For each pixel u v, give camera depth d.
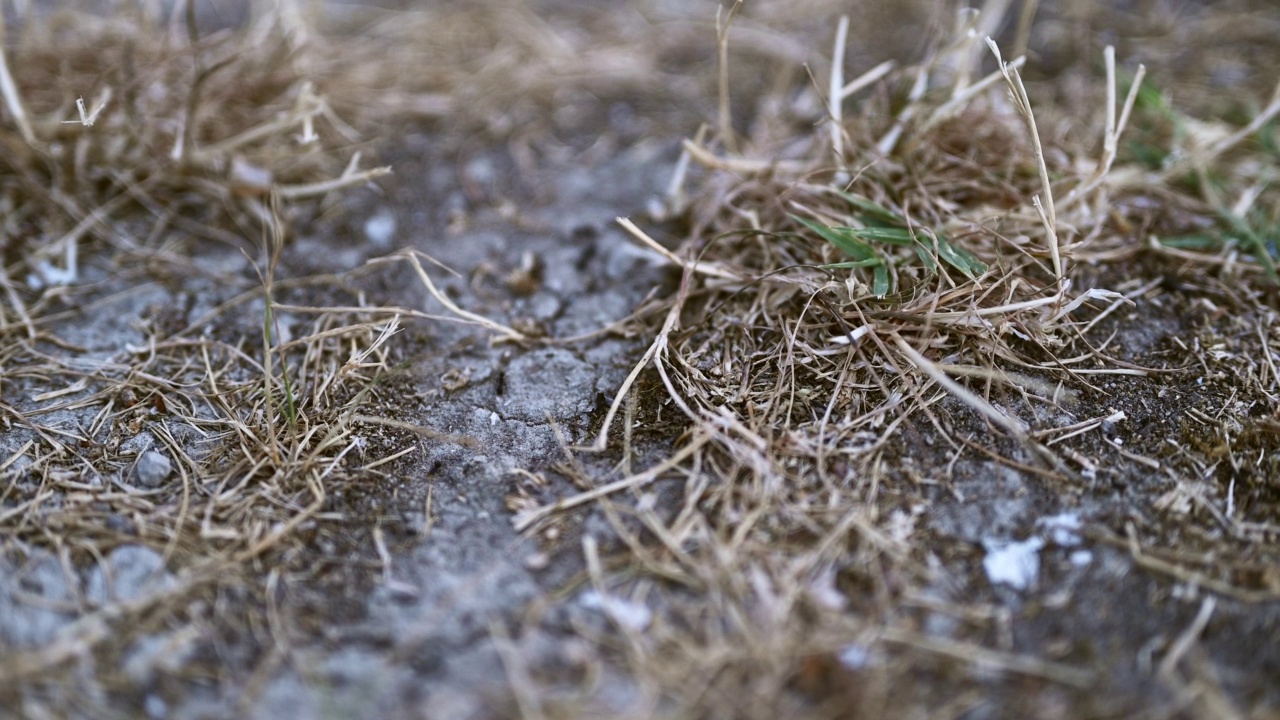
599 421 0.60
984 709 0.54
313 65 0.71
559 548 0.57
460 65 0.73
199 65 0.69
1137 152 0.65
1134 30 0.74
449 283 0.64
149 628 0.56
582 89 0.72
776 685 0.54
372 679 0.55
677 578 0.56
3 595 0.56
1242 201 0.64
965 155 0.65
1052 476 0.58
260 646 0.55
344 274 0.64
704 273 0.63
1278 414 0.59
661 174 0.68
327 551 0.57
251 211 0.66
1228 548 0.57
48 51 0.69
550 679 0.55
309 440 0.59
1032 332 0.60
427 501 0.58
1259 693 0.54
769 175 0.64
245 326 0.63
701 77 0.73
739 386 0.60
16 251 0.65
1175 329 0.61
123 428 0.60
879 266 0.61
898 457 0.58
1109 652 0.55
